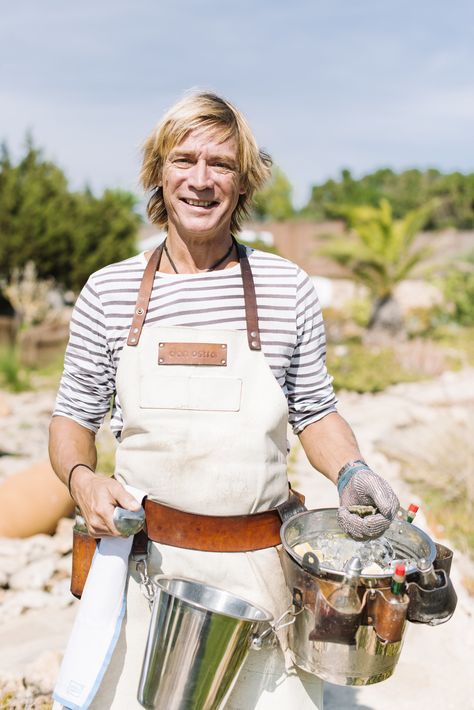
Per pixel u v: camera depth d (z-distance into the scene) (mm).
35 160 16922
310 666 1929
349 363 14070
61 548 5078
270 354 2119
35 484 5395
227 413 2045
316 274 23656
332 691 3391
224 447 2029
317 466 2219
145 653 1975
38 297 17391
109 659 2006
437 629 3967
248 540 2061
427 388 12047
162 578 1996
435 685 3463
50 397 12008
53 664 3480
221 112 2121
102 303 2146
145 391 2059
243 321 2115
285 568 1978
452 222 48000
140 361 2076
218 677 1932
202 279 2145
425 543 2049
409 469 7004
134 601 2074
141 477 2076
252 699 2080
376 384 12344
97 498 1975
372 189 55625
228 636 1906
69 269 17016
